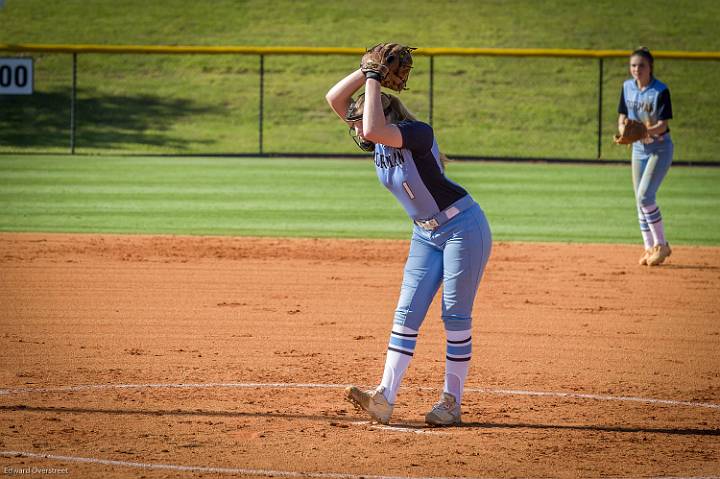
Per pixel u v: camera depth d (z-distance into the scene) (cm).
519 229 5456
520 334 3098
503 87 12769
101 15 14950
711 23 14675
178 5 15388
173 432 2041
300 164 8625
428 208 2081
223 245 4803
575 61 13488
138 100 12500
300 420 2156
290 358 2759
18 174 7556
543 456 1914
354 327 3173
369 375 2583
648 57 4241
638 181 4372
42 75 13138
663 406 2322
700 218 5888
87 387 2409
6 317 3228
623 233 5362
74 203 6188
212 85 13012
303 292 3744
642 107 4288
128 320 3219
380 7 15325
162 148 10662
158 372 2573
